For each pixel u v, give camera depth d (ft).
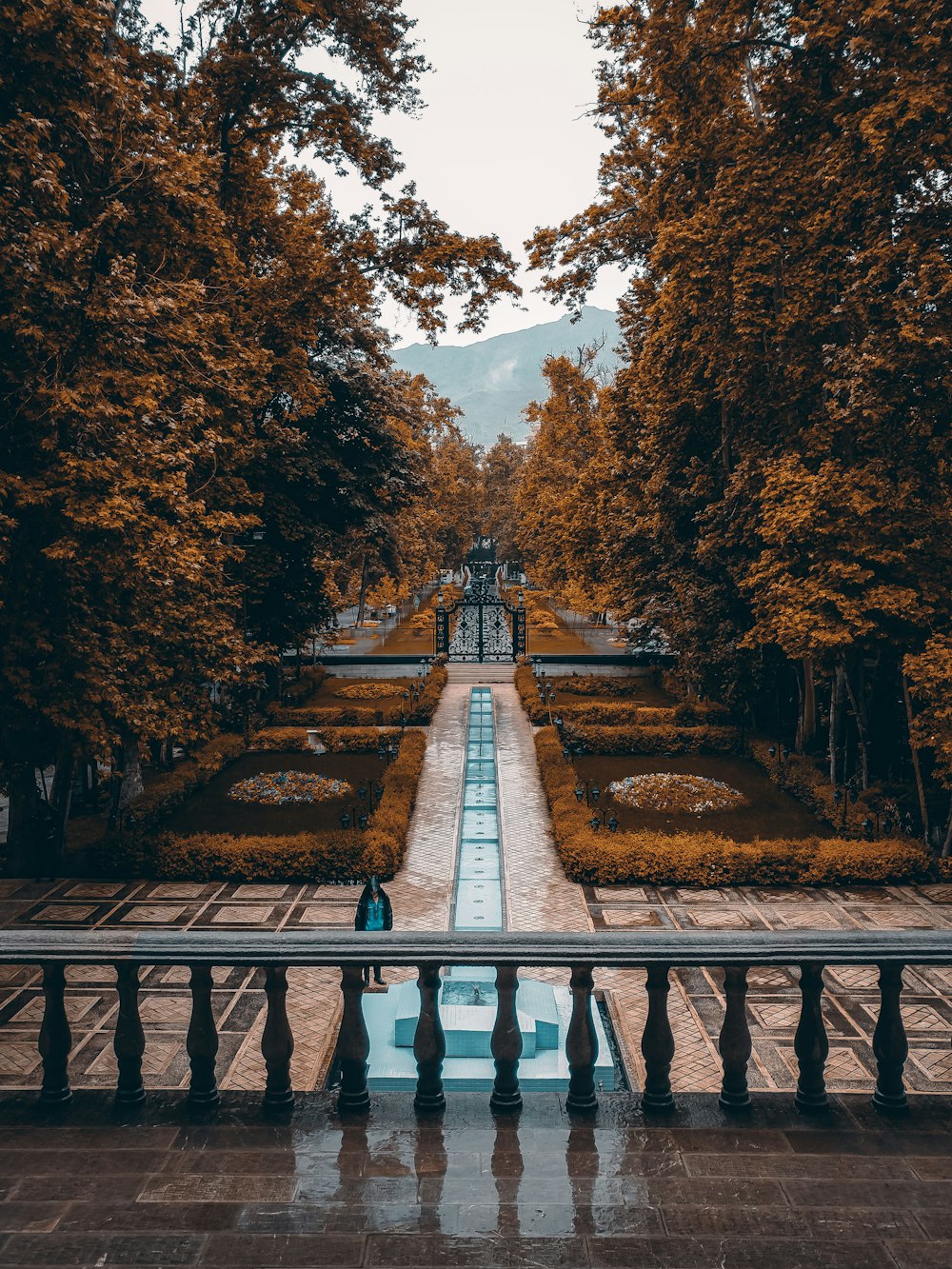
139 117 61.87
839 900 68.39
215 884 71.10
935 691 67.51
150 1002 49.47
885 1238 14.92
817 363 82.07
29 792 71.87
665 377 100.42
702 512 109.19
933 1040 44.50
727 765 107.55
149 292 64.18
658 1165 16.65
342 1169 16.51
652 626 131.23
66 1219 15.30
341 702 146.20
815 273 78.54
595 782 100.89
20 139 51.47
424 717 126.93
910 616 71.77
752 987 52.80
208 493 75.72
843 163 73.05
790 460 79.61
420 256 93.97
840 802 85.46
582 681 153.38
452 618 256.52
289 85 85.81
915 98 65.36
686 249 85.56
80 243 55.21
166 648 68.80
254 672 77.51
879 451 78.64
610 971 54.90
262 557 107.86
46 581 57.98
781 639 79.82
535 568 248.52
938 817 84.69
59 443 56.70
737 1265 14.35
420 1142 17.26
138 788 89.20
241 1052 44.73
